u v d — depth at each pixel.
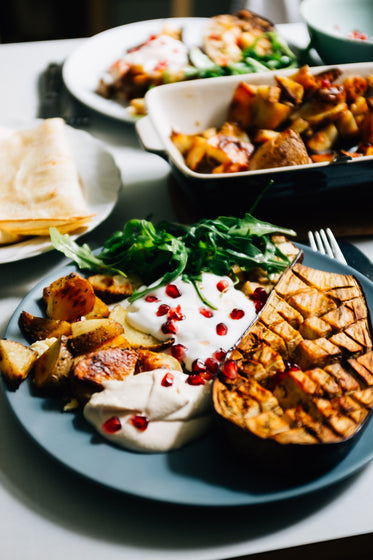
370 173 0.78
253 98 0.86
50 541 0.55
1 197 0.79
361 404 0.56
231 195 0.77
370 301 0.68
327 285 0.66
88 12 1.94
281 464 0.54
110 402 0.57
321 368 0.60
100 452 0.57
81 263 0.72
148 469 0.56
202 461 0.56
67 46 1.17
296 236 0.80
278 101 0.85
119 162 0.92
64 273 0.71
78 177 0.85
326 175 0.77
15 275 0.77
